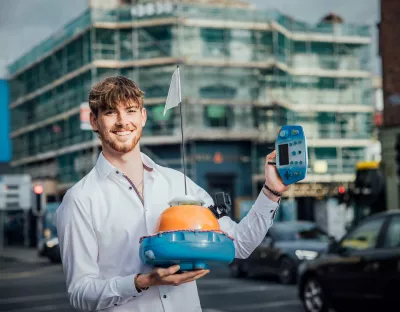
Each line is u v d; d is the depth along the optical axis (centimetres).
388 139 2119
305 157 244
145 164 268
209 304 1190
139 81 3950
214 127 3928
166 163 3816
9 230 4791
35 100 5041
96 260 252
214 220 229
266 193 256
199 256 219
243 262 1781
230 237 233
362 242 889
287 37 4253
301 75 4362
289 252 1570
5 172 5391
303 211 4178
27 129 5056
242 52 4031
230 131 3900
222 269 2177
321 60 4431
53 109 4716
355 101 4447
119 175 257
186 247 218
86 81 4175
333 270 937
